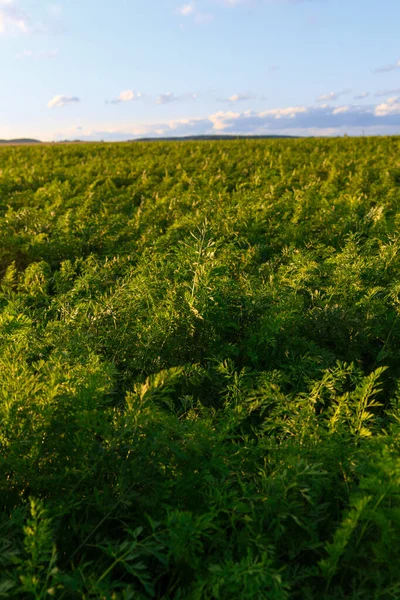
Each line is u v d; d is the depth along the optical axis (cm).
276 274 598
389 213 945
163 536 224
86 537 231
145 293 518
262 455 293
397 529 207
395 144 2208
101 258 818
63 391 268
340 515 256
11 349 373
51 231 923
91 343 412
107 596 185
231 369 387
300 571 220
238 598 186
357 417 296
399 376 439
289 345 436
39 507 196
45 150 2506
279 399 320
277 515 229
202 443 255
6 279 673
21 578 179
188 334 436
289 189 1262
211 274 456
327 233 802
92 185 1317
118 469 254
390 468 217
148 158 2070
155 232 859
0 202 1203
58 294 622
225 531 228
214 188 1280
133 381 398
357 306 489
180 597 207
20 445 241
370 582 219
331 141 2470
